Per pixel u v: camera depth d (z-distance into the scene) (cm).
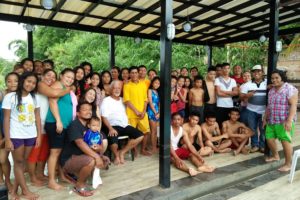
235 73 565
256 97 467
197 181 346
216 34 757
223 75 494
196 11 561
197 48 1272
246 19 636
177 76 526
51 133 311
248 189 356
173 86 485
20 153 274
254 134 477
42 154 326
